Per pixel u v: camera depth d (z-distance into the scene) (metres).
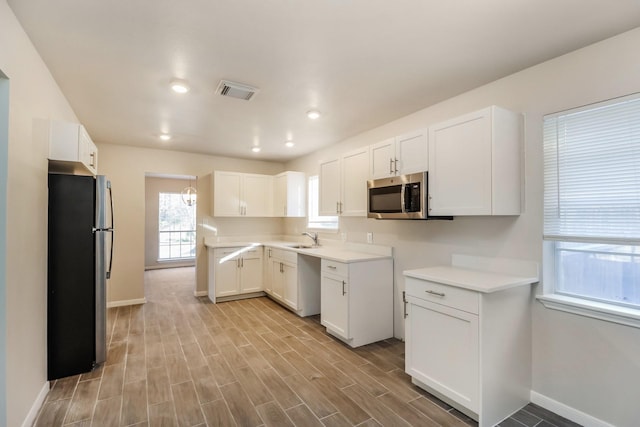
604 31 1.78
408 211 2.60
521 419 1.98
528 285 2.14
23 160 1.81
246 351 2.96
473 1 1.53
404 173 2.74
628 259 1.86
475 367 1.89
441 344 2.11
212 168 5.29
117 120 3.39
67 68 2.22
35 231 2.00
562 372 2.02
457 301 2.00
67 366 2.48
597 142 1.89
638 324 1.71
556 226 2.06
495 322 1.94
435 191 2.45
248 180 5.29
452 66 2.20
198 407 2.09
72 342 2.51
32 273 1.96
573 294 2.08
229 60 2.12
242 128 3.69
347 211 3.45
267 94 2.69
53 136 2.25
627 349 1.77
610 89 1.84
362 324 3.08
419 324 2.27
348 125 3.55
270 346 3.08
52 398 2.18
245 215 5.24
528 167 2.20
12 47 1.62
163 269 7.91
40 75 2.07
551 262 2.16
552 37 1.85
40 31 1.79
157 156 4.84
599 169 1.88
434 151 2.46
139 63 2.16
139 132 3.89
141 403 2.13
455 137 2.31
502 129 2.11
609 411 1.83
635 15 1.64
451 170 2.33
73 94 2.68
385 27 1.75
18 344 1.75
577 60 1.97
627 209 1.78
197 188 5.18
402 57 2.08
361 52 2.02
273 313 4.17
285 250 4.29
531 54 2.04
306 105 2.93
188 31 1.79
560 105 2.05
